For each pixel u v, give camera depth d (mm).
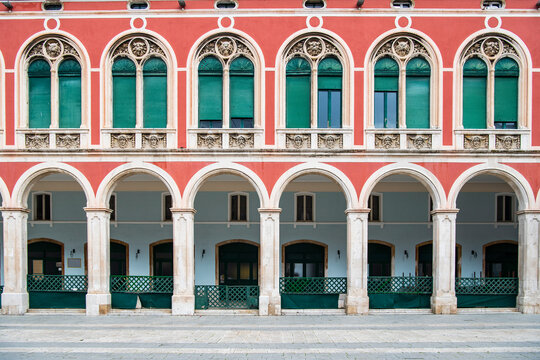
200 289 14195
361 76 14250
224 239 17656
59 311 14078
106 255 14062
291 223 17641
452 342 10055
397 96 14508
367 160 14023
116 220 17734
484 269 17609
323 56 14430
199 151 14000
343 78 14375
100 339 10430
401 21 14320
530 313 13711
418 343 9969
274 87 14266
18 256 14031
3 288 14023
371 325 11992
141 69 14461
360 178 13992
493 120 14367
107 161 14086
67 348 9602
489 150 13930
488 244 17672
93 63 14336
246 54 14430
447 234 13914
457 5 14320
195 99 14383
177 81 14289
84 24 14406
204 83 14602
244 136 14227
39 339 10461
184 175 14062
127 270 17641
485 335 10758
